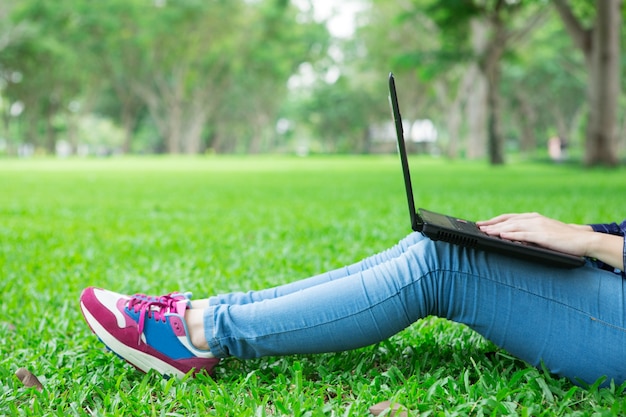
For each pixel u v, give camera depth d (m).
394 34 37.09
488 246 1.82
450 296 1.90
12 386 2.13
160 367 2.12
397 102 1.76
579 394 1.92
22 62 38.06
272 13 40.19
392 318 1.93
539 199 9.11
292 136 79.50
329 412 1.88
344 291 1.95
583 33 18.75
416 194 10.28
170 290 3.64
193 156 44.22
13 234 5.86
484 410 1.82
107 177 15.86
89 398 2.06
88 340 2.71
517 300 1.86
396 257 2.08
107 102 51.41
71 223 6.69
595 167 19.03
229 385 2.09
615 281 1.81
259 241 5.35
